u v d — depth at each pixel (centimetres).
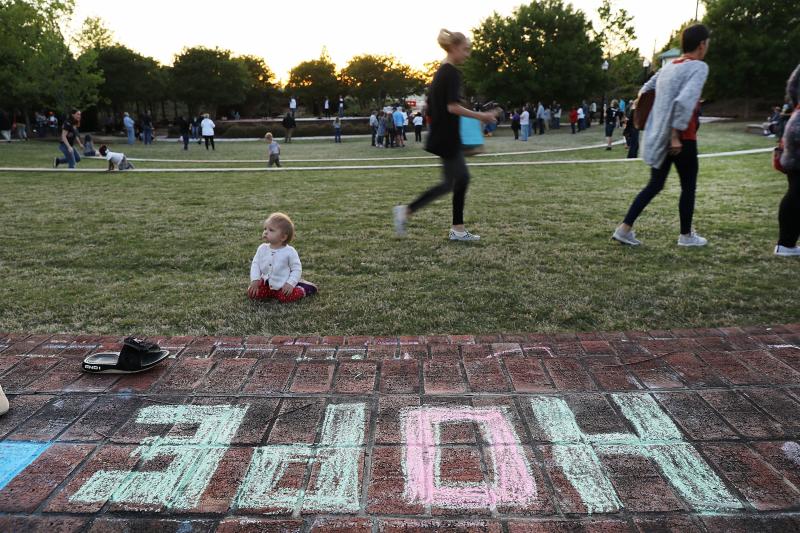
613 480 204
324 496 197
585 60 4472
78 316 379
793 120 452
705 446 224
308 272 479
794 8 3550
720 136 2258
